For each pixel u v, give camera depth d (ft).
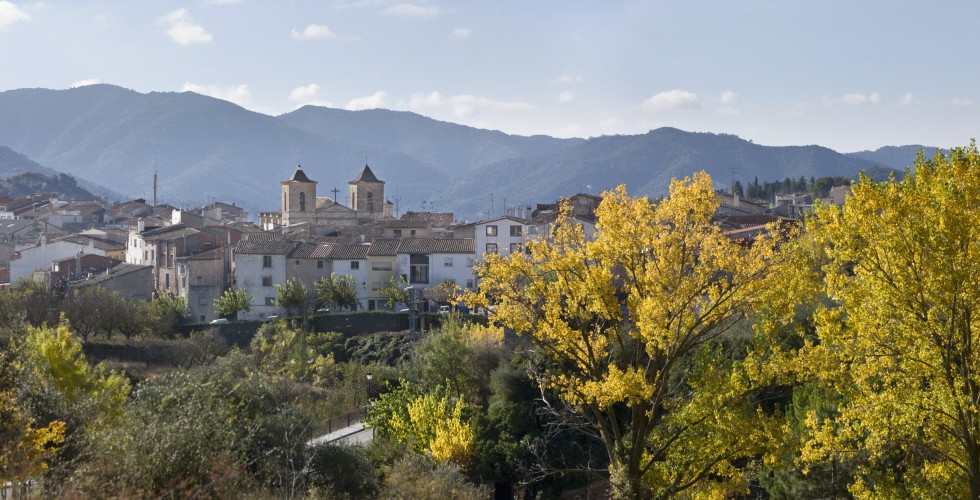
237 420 111.65
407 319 313.12
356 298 366.43
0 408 83.25
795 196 593.42
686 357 117.19
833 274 85.76
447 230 453.58
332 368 251.19
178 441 82.43
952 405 76.33
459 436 153.07
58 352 150.41
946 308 77.20
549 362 164.14
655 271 92.68
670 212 95.20
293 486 95.45
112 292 321.32
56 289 337.31
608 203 96.17
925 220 78.28
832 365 86.48
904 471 97.96
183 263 401.90
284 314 368.27
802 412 111.55
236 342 317.01
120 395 141.69
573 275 96.89
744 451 91.50
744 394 93.15
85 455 84.64
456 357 197.67
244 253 379.14
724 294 91.76
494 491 155.53
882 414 80.23
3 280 485.15
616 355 115.14
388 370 236.84
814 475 104.73
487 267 100.32
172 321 326.44
